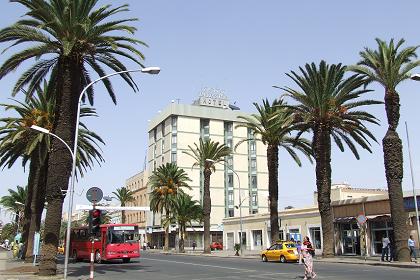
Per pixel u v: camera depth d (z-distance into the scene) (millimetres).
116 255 33750
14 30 22516
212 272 23641
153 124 102312
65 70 23422
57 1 22281
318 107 34625
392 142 30250
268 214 59469
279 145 42062
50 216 22375
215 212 91000
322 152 35062
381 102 33219
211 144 55500
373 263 28031
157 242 95125
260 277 20266
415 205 32438
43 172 32500
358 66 31156
